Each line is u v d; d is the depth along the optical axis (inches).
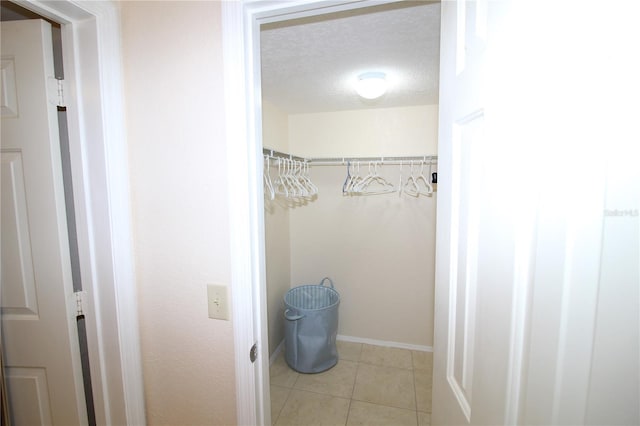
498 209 17.4
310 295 105.0
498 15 17.1
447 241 26.5
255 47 32.6
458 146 24.3
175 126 33.0
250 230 33.0
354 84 73.7
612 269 13.1
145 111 33.6
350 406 76.0
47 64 32.8
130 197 35.2
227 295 34.0
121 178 34.0
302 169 102.5
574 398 14.2
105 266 34.3
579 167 13.1
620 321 13.3
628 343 13.3
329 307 89.0
